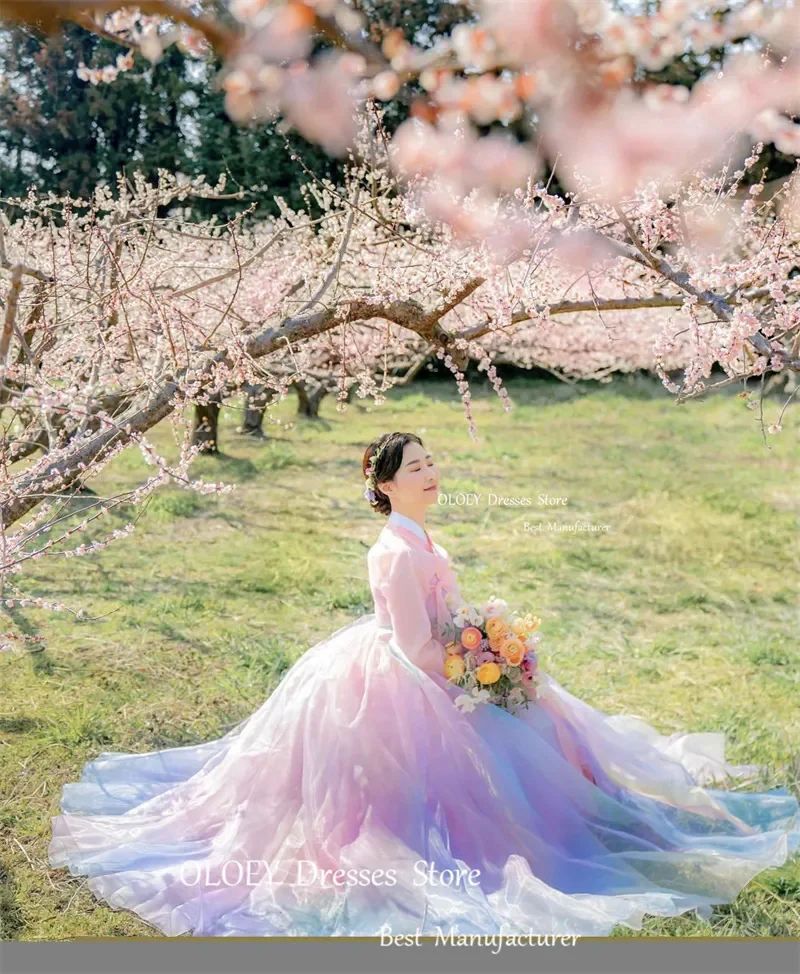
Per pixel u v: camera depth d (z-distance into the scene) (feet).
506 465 33.14
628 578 20.38
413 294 10.56
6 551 7.93
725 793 10.90
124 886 9.01
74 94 46.98
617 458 34.65
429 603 9.77
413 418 44.32
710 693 14.28
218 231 16.57
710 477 31.40
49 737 12.23
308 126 3.63
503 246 5.89
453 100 3.70
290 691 10.18
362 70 3.61
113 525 23.34
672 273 7.97
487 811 9.19
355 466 32.53
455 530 24.16
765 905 9.05
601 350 36.52
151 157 47.47
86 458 8.64
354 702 9.57
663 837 9.75
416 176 9.94
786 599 19.15
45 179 48.67
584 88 3.50
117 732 12.57
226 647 15.65
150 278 12.45
